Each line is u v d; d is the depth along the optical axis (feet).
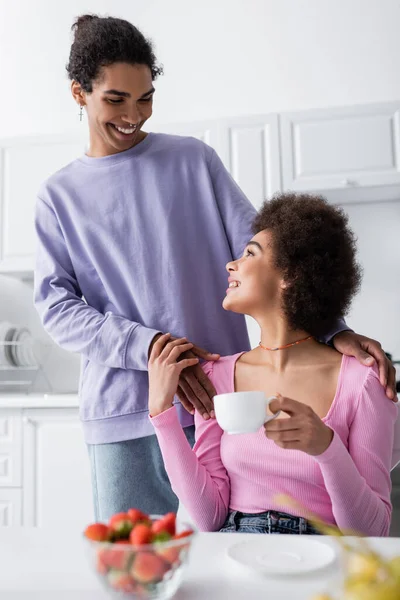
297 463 3.38
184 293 4.49
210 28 9.95
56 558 2.48
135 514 2.11
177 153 4.72
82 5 10.36
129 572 1.88
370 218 9.35
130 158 4.66
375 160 8.50
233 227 4.70
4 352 9.29
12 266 9.32
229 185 4.81
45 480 8.16
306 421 2.78
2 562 2.44
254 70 9.78
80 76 4.37
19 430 8.28
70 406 8.11
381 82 9.43
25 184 9.36
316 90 9.59
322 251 3.70
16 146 9.44
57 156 9.31
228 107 9.80
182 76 9.96
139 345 4.15
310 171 8.64
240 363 3.93
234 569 2.31
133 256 4.54
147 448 4.45
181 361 3.70
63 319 4.55
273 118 8.77
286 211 3.86
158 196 4.58
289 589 2.12
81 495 8.07
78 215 4.64
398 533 7.05
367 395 3.50
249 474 3.48
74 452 8.12
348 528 3.13
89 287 4.75
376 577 1.46
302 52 9.67
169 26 10.05
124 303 4.59
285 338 3.76
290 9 9.75
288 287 3.67
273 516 3.38
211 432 3.79
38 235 4.83
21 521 8.18
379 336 9.20
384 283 9.25
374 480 3.39
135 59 4.27
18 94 10.45
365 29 9.52
